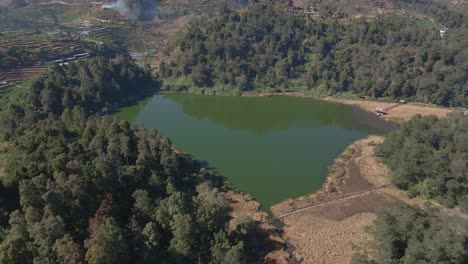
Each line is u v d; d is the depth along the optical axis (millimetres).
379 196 136750
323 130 192875
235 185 145125
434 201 131250
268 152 170875
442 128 142875
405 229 96688
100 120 163250
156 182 120375
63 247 76250
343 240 115250
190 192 130875
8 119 152125
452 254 88250
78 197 94000
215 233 99312
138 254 89125
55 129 138250
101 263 77312
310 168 157000
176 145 177000
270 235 117375
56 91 197750
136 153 135500
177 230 94438
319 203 133750
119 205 104312
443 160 129750
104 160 112625
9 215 88062
